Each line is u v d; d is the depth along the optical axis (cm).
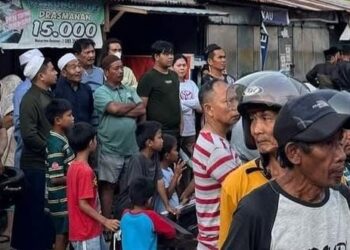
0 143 746
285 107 298
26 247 757
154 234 600
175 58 998
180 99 955
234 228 300
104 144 845
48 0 971
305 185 296
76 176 664
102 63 898
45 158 739
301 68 1570
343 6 1611
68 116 710
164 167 775
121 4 1080
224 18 1292
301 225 296
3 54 1030
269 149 368
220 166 450
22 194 746
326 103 297
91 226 664
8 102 906
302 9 1455
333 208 301
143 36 1230
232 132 464
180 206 721
